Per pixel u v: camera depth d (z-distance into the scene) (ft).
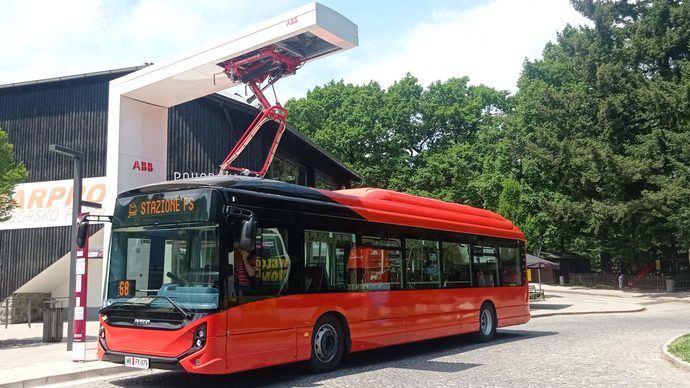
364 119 173.99
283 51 48.85
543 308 95.61
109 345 29.71
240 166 81.20
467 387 28.55
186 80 55.21
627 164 129.59
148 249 30.09
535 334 55.47
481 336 48.73
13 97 77.92
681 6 131.75
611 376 31.30
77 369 34.24
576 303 108.58
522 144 156.35
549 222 160.25
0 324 70.23
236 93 80.12
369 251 38.06
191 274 28.50
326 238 34.91
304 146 93.86
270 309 30.27
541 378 30.83
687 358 35.01
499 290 51.52
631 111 139.54
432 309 42.88
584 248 176.45
